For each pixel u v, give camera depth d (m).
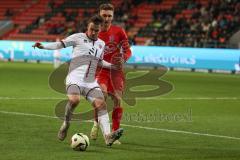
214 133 30.27
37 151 23.92
